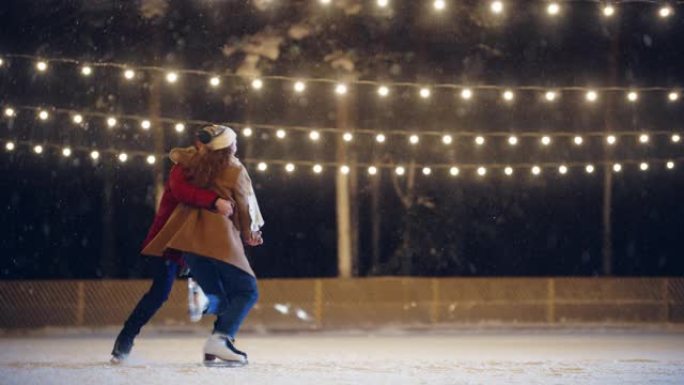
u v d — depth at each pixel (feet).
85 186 130.62
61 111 65.46
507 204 136.05
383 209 137.08
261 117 123.85
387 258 138.10
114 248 132.87
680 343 56.85
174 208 31.63
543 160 132.05
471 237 137.90
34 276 132.26
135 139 119.03
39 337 75.61
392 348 54.65
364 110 125.39
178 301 86.74
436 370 28.68
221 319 30.73
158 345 55.57
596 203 136.67
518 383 25.26
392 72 119.55
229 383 24.93
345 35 115.65
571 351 47.60
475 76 120.78
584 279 92.12
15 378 26.21
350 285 89.92
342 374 27.40
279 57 115.85
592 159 131.75
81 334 82.43
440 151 130.21
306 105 123.54
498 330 87.97
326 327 89.30
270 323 88.79
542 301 91.81
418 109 125.90
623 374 27.66
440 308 90.84
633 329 88.38
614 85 123.34
